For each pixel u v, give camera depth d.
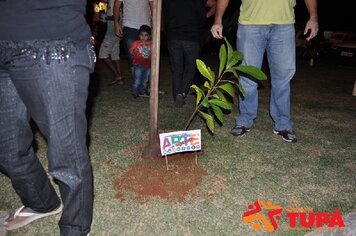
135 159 2.72
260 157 2.85
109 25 4.97
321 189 2.41
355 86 5.38
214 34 3.07
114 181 2.40
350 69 8.98
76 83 1.52
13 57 1.44
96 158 2.74
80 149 1.60
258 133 3.38
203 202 2.20
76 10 1.50
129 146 2.97
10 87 1.66
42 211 1.97
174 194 2.26
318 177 2.57
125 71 6.63
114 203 2.17
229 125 3.58
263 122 3.72
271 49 3.03
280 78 3.09
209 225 2.00
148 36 4.41
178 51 4.05
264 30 2.96
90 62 1.59
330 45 12.02
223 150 2.95
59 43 1.45
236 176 2.53
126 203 2.17
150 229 1.95
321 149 3.07
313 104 4.72
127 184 2.36
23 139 1.76
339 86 6.16
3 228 1.96
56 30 1.44
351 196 2.34
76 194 1.63
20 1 1.41
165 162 2.63
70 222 1.69
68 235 1.69
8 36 1.43
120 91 4.93
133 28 4.52
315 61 11.11
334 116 4.15
